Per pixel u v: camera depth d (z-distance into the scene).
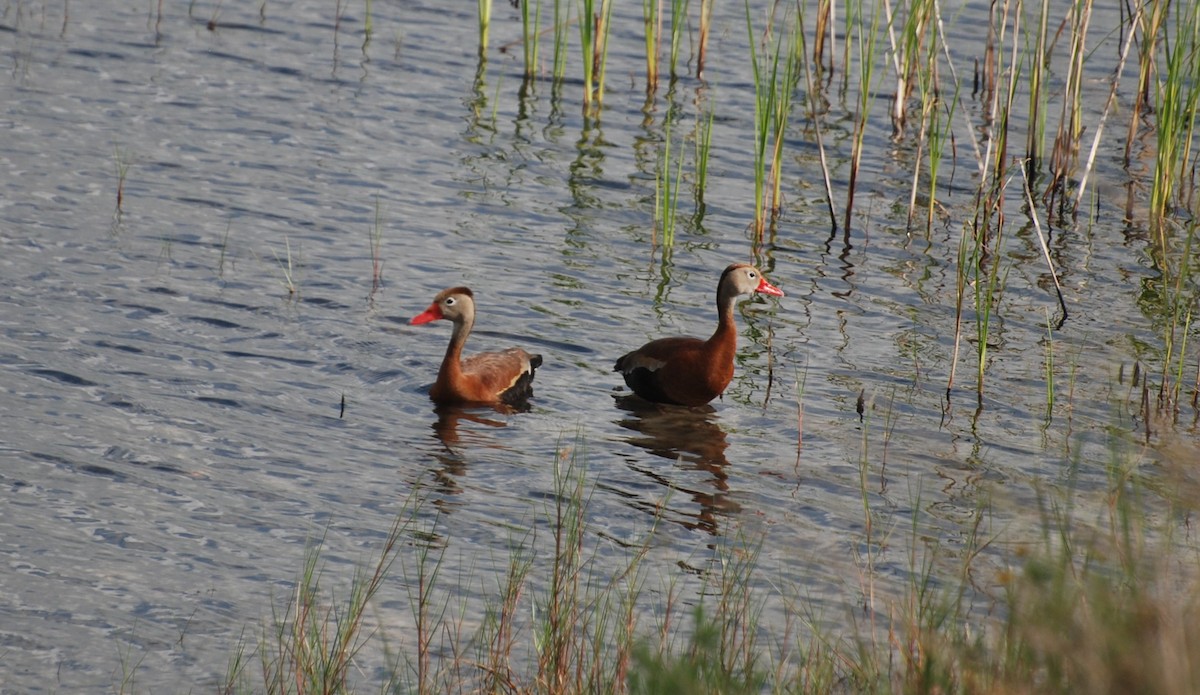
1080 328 16.72
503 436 13.33
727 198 20.97
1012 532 11.27
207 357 14.46
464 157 21.94
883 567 10.73
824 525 11.58
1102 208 21.38
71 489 11.42
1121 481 8.77
